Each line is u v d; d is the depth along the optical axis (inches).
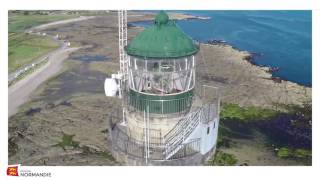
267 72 2532.0
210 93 2122.3
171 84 1381.6
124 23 1472.7
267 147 1702.8
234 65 2642.7
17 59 2741.1
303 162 1593.3
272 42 3102.9
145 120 1362.0
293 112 2006.6
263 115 1964.8
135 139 1401.3
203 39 3206.2
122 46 1482.5
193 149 1379.2
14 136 1776.6
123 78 1492.4
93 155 1622.8
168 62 1350.9
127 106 1427.2
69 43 3122.5
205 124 1389.0
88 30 3516.2
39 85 2301.9
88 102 2080.5
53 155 1631.4
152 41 1342.3
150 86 1381.6
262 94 2203.5
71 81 2361.0
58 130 1823.3
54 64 2645.2
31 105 2062.0
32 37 3265.3
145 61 1350.9
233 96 2161.7
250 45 3053.6
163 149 1353.3
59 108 2026.3
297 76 2474.2
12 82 2341.3
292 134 1802.4
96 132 1798.7
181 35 1376.7
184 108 1374.3
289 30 3368.6
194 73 1418.6
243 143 1720.0
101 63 2657.5
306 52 2883.9
